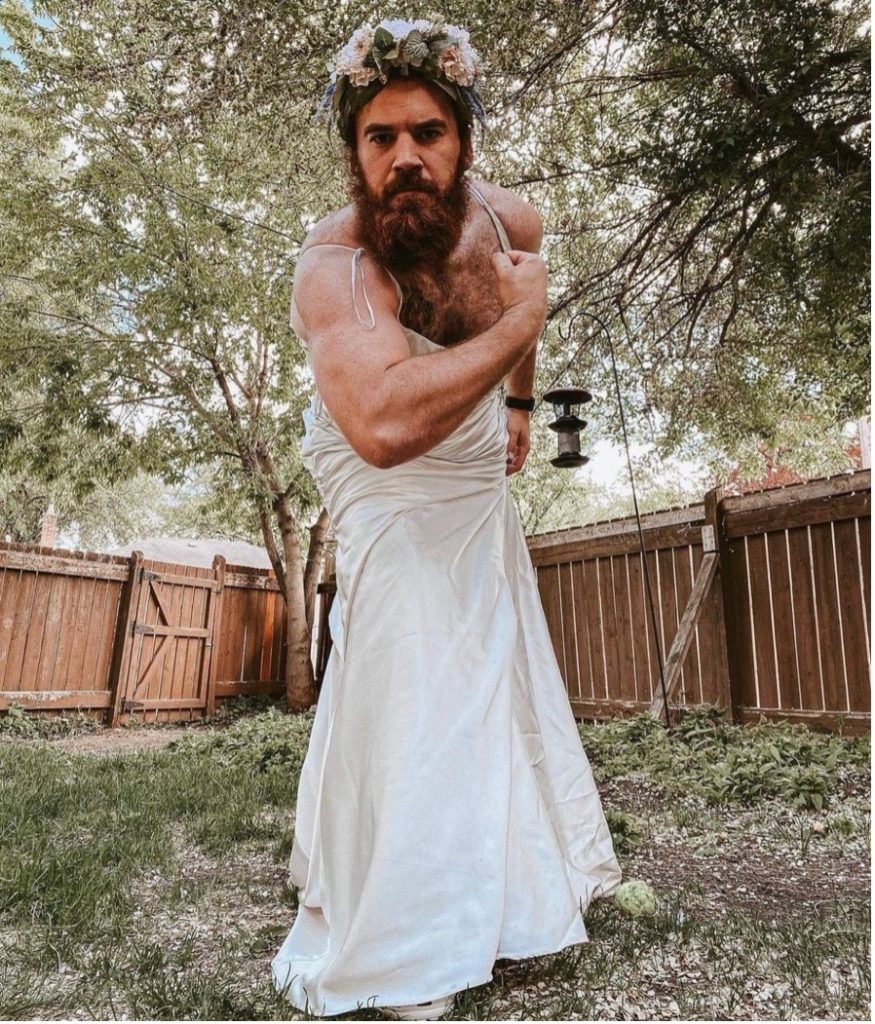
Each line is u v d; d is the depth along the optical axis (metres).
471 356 1.44
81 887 2.08
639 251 6.02
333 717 1.64
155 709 8.35
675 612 6.05
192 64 4.71
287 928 1.86
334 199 5.92
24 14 6.74
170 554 11.65
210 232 7.48
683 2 4.23
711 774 3.58
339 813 1.56
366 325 1.51
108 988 1.53
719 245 6.00
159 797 3.44
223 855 2.59
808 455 8.73
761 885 2.20
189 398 8.34
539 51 4.73
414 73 1.62
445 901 1.42
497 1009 1.41
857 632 4.89
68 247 8.05
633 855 2.56
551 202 6.38
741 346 6.85
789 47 4.07
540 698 1.84
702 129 4.43
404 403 1.39
